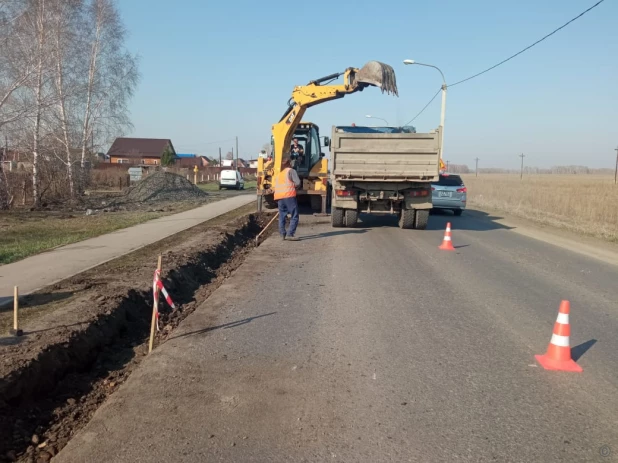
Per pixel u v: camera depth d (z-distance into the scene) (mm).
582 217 22719
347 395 4582
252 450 3695
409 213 16141
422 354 5590
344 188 16016
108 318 6375
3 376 4363
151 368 5207
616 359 5527
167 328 6816
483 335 6234
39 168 24812
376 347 5785
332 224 16781
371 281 9086
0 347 5062
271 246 13258
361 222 18750
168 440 3842
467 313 7152
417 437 3879
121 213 21906
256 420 4133
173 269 8914
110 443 3818
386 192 16000
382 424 4070
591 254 12656
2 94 21625
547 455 3656
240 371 5113
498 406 4398
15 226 16344
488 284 8953
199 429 3998
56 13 25328
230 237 13844
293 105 17812
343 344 5875
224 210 23469
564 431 3994
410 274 9703
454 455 3641
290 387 4746
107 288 7555
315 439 3842
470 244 13742
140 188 33812
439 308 7391
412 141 15312
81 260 10211
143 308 7371
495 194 35750
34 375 4672
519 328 6520
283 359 5426
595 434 3955
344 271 9930
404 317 6934
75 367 5348
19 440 3990
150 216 20125
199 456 3621
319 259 11227
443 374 5059
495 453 3672
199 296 8672
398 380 4906
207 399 4508
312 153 20656
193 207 25453
